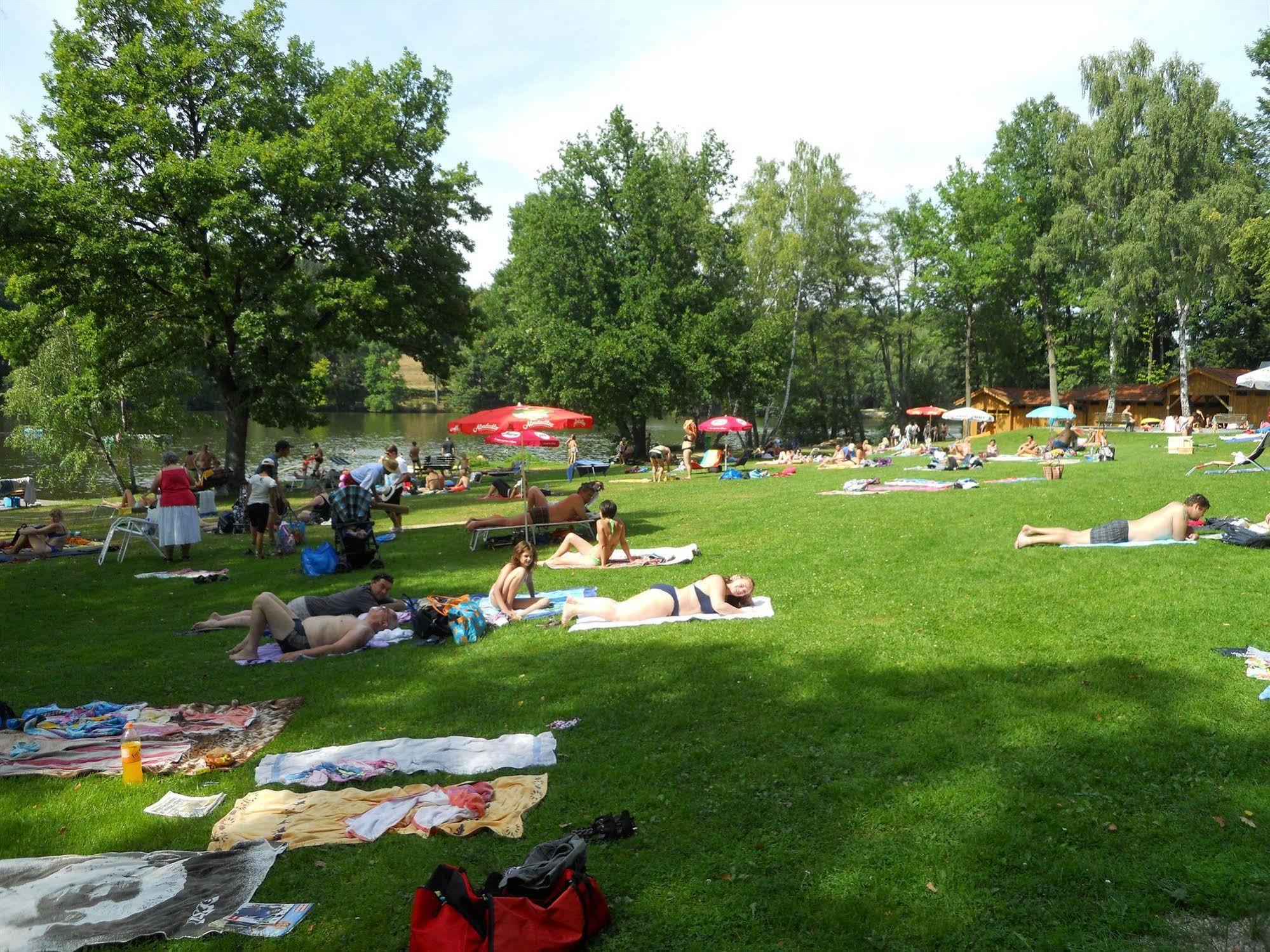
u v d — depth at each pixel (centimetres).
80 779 616
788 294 5719
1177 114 4434
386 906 445
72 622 1094
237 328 2823
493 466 4691
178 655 935
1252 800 511
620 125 4706
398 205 3222
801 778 572
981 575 1098
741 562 1317
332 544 1440
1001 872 457
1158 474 2145
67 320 3130
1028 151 5547
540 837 514
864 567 1209
